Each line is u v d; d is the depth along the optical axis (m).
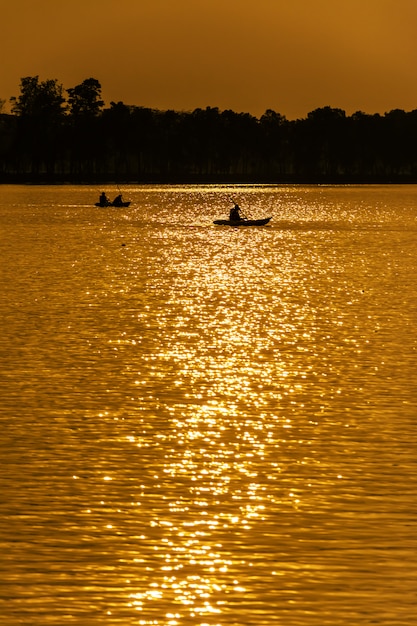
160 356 102.00
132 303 141.00
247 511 59.47
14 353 102.94
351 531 56.59
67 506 60.12
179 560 52.97
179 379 91.81
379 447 71.38
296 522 57.84
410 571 51.75
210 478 64.88
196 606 48.25
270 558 53.22
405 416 79.31
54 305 138.12
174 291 156.00
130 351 104.44
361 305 140.00
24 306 137.00
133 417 78.81
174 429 75.56
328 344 109.12
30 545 54.69
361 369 96.25
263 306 138.75
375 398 85.00
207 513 59.06
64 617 47.28
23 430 75.12
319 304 141.12
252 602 48.66
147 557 53.34
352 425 76.75
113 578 51.06
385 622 46.78
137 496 61.75
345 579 50.94
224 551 54.03
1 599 48.91
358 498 61.53
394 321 125.19
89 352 103.75
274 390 87.75
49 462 67.88
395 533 56.38
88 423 77.00
